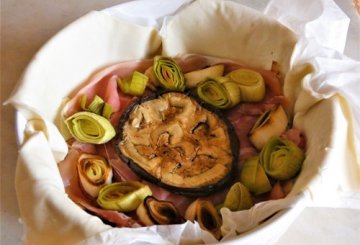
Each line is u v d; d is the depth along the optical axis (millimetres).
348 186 379
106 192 371
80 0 546
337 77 415
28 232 330
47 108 405
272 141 395
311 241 383
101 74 446
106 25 444
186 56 475
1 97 450
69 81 433
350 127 390
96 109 424
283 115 420
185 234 311
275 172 379
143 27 454
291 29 450
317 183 346
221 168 394
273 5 482
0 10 523
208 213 366
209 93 443
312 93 403
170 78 447
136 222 355
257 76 446
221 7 458
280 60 451
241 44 470
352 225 395
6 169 407
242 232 330
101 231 302
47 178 331
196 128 419
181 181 384
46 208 318
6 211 385
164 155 399
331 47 468
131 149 399
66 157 391
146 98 433
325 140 370
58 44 414
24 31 507
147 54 472
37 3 535
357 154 386
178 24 465
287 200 331
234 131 420
